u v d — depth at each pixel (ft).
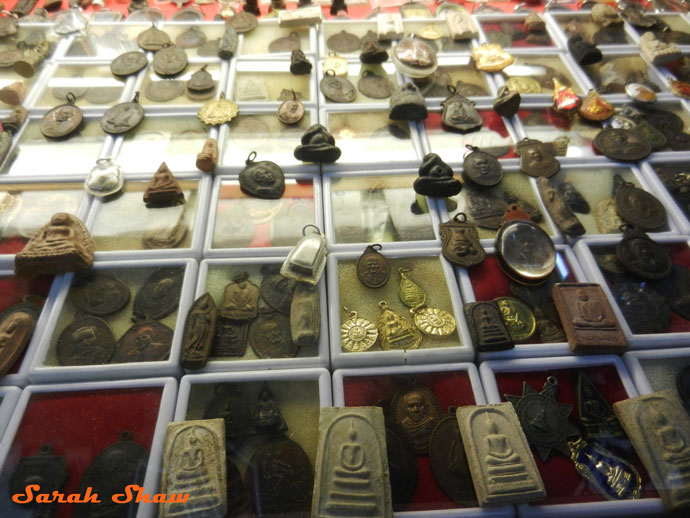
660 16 14.94
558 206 9.21
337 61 12.78
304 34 13.94
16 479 6.16
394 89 12.15
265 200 9.58
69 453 6.39
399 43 12.66
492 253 8.77
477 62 12.78
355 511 5.70
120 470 6.23
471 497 6.15
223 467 6.09
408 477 6.31
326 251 8.57
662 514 6.06
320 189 9.75
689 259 8.81
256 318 7.80
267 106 11.41
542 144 10.69
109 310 7.81
